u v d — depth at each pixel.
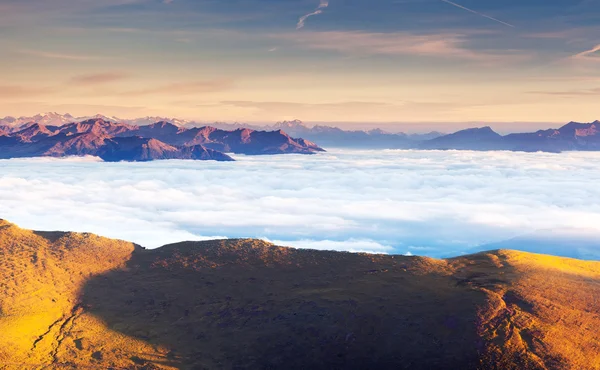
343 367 59.88
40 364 59.25
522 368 55.41
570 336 60.66
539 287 74.62
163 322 73.69
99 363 61.00
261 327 70.12
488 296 70.94
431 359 59.03
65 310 75.75
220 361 62.94
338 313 70.81
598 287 75.50
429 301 72.19
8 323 67.69
